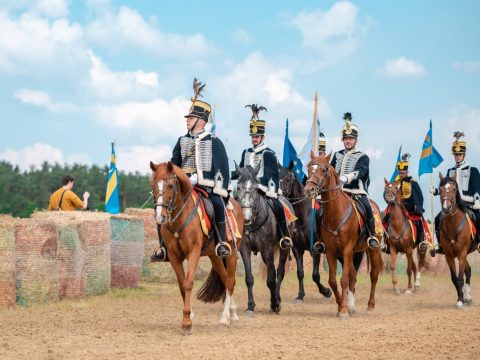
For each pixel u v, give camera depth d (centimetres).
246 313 1300
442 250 1577
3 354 857
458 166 1554
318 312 1370
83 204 1708
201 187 1087
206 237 1066
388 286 2023
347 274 1246
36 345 920
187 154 1112
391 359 812
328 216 1245
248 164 1377
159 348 888
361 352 852
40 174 9488
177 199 1008
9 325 1095
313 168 1219
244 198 1249
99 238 1511
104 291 1530
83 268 1462
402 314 1338
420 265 1909
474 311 1393
